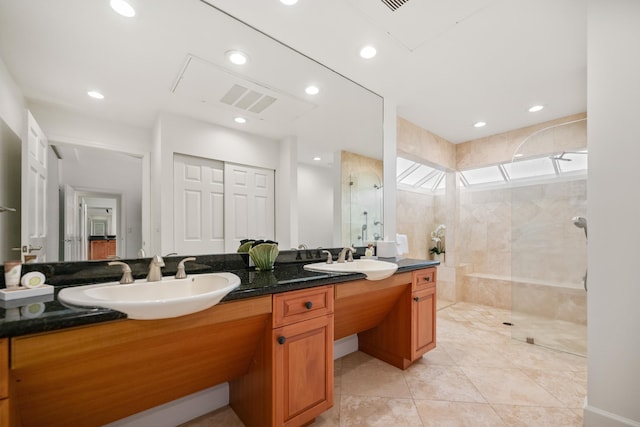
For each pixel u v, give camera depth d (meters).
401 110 2.82
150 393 1.24
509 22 1.61
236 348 1.31
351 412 1.56
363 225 2.53
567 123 2.72
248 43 1.73
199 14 1.52
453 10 1.52
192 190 1.69
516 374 1.96
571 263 2.68
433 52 1.89
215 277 1.33
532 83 2.29
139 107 1.51
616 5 1.35
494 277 3.73
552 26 1.63
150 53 1.50
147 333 0.96
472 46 1.82
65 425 1.10
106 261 1.40
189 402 1.50
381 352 2.21
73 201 1.34
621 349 1.32
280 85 1.95
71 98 1.33
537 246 2.84
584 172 2.64
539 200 2.87
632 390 1.29
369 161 2.51
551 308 2.73
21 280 1.07
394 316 2.12
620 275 1.33
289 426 1.30
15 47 1.20
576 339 2.52
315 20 1.59
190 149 1.68
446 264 3.94
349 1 1.45
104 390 1.07
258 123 1.93
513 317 2.86
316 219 2.25
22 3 1.21
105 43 1.39
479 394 1.72
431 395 1.72
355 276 1.56
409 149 3.06
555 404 1.62
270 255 1.72
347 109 2.32
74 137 1.34
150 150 1.55
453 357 2.23
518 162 3.04
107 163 1.42
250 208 1.92
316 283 1.40
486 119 3.03
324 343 1.45
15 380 0.83
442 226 4.28
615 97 1.35
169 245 1.59
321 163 2.26
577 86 2.33
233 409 1.59
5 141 1.18
